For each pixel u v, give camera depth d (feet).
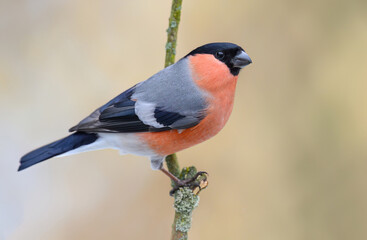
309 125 32.94
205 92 24.44
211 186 33.14
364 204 31.45
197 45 34.99
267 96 33.78
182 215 23.35
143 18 35.65
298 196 32.22
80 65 35.01
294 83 33.68
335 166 32.27
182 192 23.57
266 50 34.19
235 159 33.32
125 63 35.22
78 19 35.45
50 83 34.71
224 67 24.40
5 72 34.50
